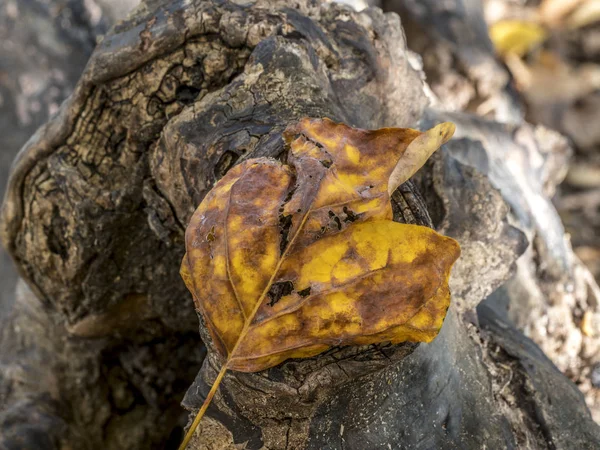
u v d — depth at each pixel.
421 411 0.47
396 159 0.41
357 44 0.57
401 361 0.46
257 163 0.42
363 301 0.39
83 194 0.60
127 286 0.65
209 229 0.41
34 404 0.71
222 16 0.54
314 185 0.40
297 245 0.40
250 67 0.52
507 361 0.58
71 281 0.65
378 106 0.58
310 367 0.42
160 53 0.55
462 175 0.60
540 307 0.75
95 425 0.73
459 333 0.53
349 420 0.45
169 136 0.53
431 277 0.40
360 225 0.40
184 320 0.67
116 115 0.58
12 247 0.67
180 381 0.74
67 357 0.73
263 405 0.44
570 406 0.57
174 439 0.75
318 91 0.51
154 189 0.58
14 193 0.64
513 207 0.74
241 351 0.39
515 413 0.55
